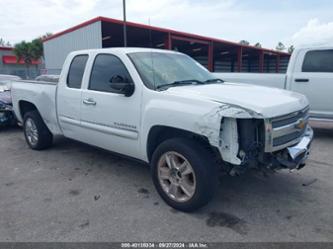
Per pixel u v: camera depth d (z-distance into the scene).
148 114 3.20
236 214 3.07
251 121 2.70
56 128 4.95
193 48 25.69
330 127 7.43
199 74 4.11
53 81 5.40
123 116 3.54
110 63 3.84
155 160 3.26
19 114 5.86
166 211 3.15
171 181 3.18
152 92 3.23
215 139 2.62
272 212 3.11
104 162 4.81
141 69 3.51
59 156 5.16
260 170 2.92
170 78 3.61
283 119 2.87
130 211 3.15
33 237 2.69
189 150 2.88
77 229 2.81
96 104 3.89
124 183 3.93
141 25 16.36
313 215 3.04
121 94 3.55
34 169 4.51
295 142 3.15
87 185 3.87
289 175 4.14
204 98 2.85
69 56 4.55
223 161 2.84
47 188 3.78
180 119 2.87
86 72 4.15
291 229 2.78
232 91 3.22
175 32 18.39
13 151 5.54
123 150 3.76
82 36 16.11
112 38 20.75
